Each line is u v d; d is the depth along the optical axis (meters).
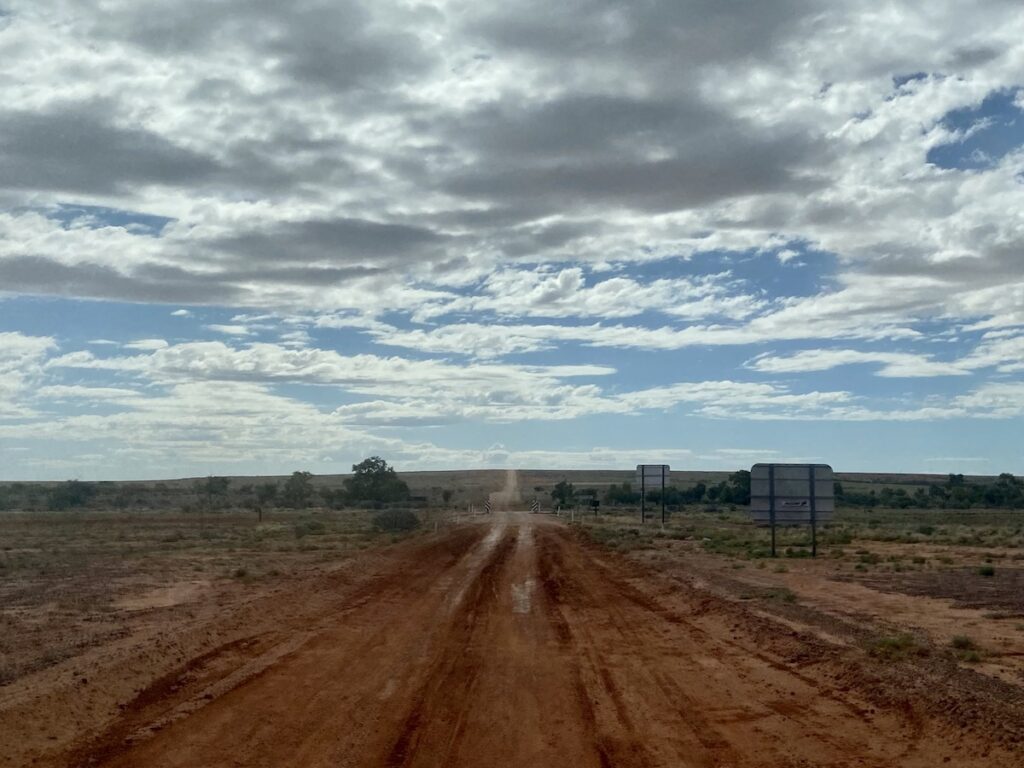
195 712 15.20
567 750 13.38
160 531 70.94
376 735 14.13
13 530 72.06
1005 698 14.98
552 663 20.02
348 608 28.45
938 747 13.03
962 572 37.66
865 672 17.52
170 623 23.91
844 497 142.50
